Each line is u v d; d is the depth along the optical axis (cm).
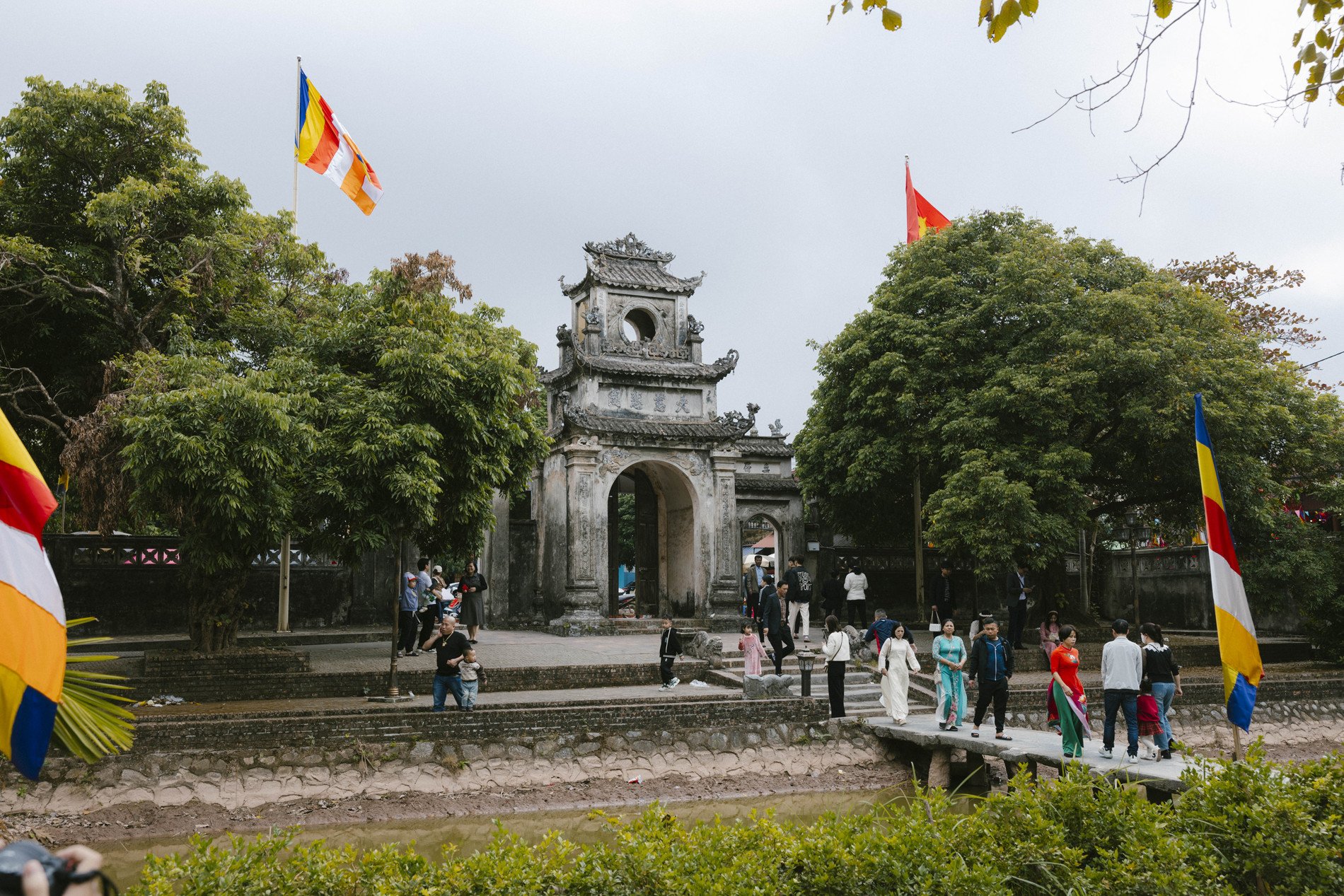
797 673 2305
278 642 2689
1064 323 2556
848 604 2975
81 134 2153
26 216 2202
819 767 1830
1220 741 2108
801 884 691
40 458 2533
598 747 1720
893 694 1905
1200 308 2545
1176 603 3450
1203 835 753
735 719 1825
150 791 1447
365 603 3083
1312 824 752
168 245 2186
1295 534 2598
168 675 1861
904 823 772
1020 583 2516
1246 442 2409
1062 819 788
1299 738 2177
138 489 1734
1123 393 2522
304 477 1902
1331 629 2688
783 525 3569
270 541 1848
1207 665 2656
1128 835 749
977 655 1717
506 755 1655
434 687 1841
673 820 791
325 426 1969
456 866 673
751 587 3020
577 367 3144
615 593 3216
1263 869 739
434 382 1995
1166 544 3600
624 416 3184
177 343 2020
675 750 1769
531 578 3294
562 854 706
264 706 1814
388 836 1439
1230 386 2419
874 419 2875
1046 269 2577
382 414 1955
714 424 3275
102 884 302
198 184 2217
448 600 2605
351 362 2156
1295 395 2588
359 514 1917
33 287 2156
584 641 2741
